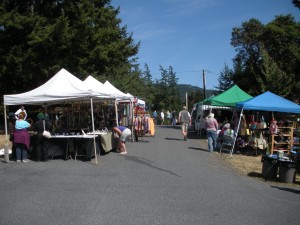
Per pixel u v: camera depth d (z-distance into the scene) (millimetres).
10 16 20562
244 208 7359
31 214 6480
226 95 21078
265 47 37750
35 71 23016
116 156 13938
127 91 40969
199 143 20125
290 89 31688
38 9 24234
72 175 10055
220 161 13789
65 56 23219
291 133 15320
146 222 6164
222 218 6582
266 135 16359
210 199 7941
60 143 12859
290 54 35031
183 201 7656
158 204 7332
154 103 60594
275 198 8438
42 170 10766
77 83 13922
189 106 70312
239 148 16594
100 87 17359
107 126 20359
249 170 12227
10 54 21000
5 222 6023
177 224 6121
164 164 12391
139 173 10570
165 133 27547
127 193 8141
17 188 8453
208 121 16438
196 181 9820
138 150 15992
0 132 23172
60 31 20938
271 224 6398
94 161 12570
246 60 43156
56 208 6875
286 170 10562
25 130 12289
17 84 25047
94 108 20547
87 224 5984
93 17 25188
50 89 12875
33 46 21453
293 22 38438
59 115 19922
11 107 25172
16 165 11602
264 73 31828
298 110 15531
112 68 28281
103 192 8180
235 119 17125
